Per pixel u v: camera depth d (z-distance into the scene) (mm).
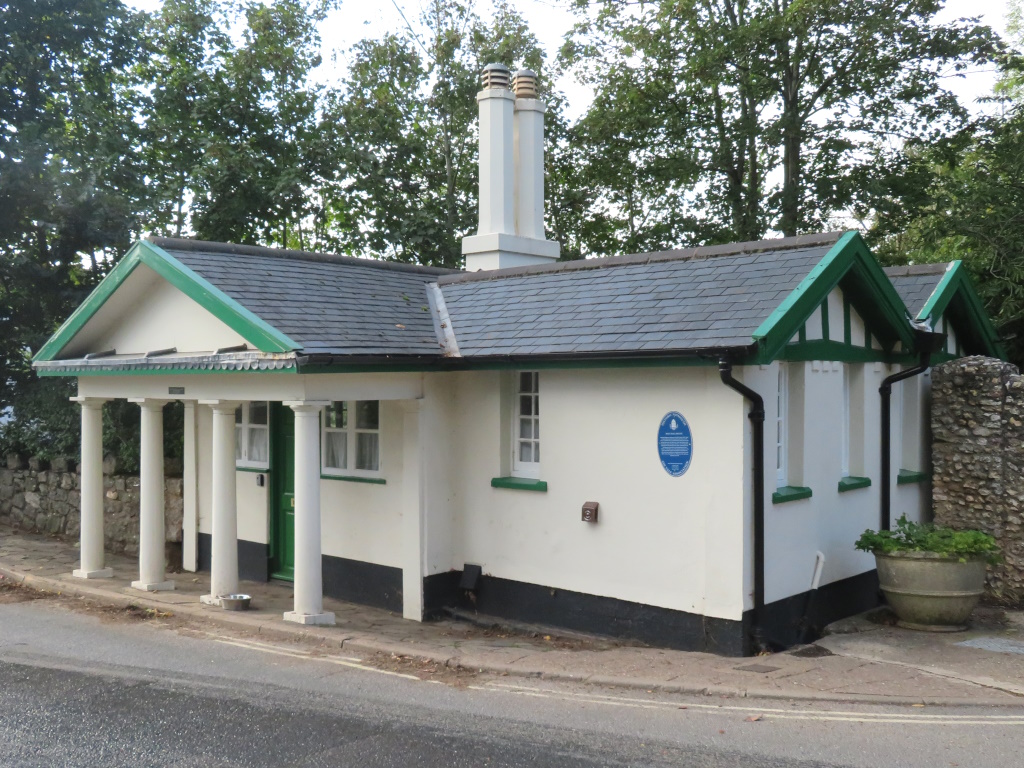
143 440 11031
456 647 8742
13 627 9320
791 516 8773
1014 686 7238
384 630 9578
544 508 9617
